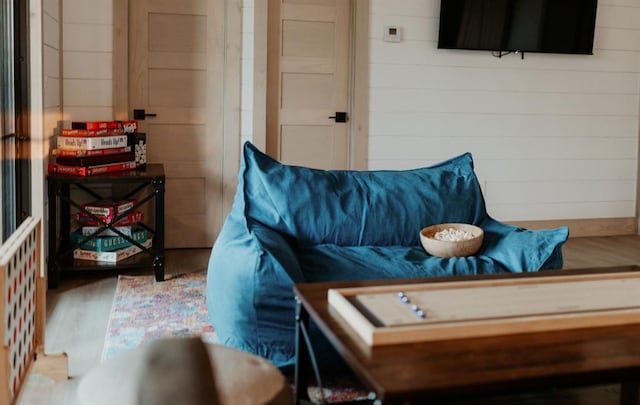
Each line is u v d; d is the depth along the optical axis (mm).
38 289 2570
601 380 1478
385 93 5273
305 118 5207
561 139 5699
